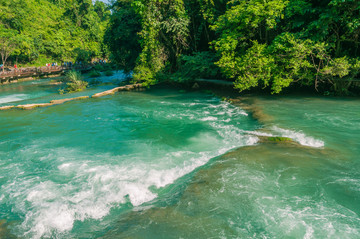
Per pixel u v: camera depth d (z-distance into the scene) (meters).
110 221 4.23
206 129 9.20
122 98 16.25
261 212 3.99
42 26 55.06
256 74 12.26
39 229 4.21
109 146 8.17
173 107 13.11
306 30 11.25
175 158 6.82
